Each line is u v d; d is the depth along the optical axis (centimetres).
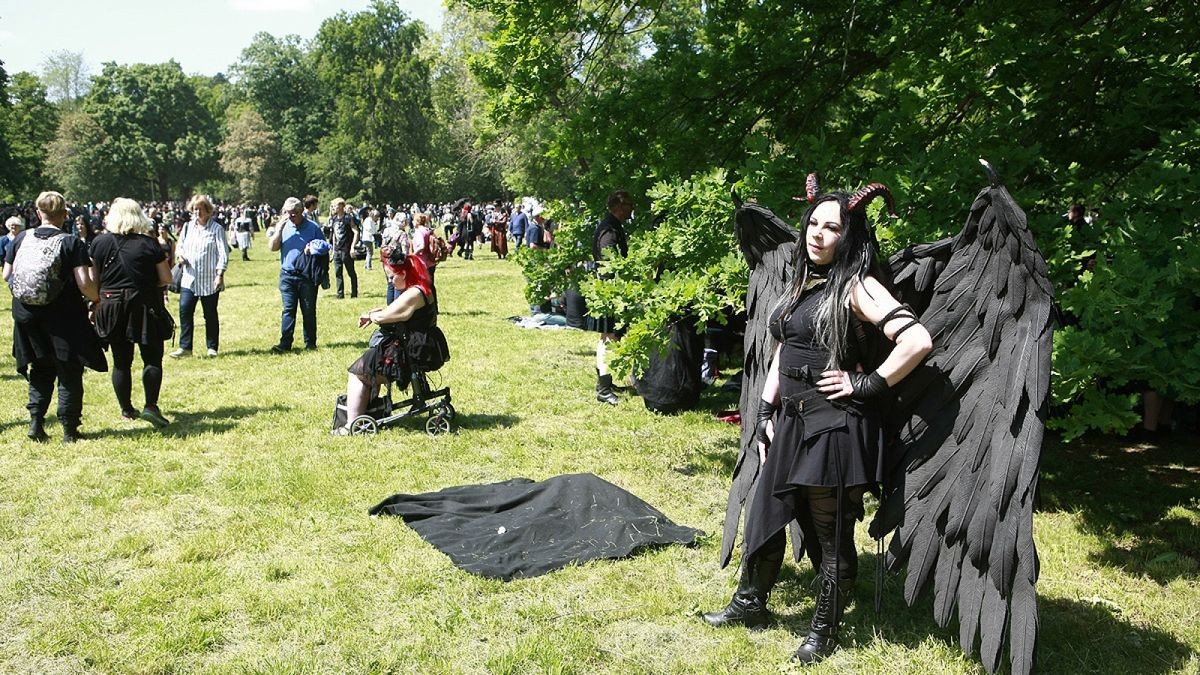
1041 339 335
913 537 354
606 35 873
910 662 373
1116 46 642
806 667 371
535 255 894
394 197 8350
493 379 957
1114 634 397
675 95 802
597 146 811
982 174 550
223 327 1378
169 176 10519
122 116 10150
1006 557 327
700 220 573
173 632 398
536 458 673
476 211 3130
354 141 8256
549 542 500
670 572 464
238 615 418
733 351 1117
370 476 620
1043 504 583
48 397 716
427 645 390
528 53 839
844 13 770
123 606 421
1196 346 444
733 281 546
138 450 686
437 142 7750
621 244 791
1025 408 334
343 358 1083
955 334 356
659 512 539
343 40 8281
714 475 636
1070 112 697
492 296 1756
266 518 538
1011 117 605
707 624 410
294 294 1131
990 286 349
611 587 447
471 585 446
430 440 717
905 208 536
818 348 352
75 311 699
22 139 7200
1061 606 428
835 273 347
